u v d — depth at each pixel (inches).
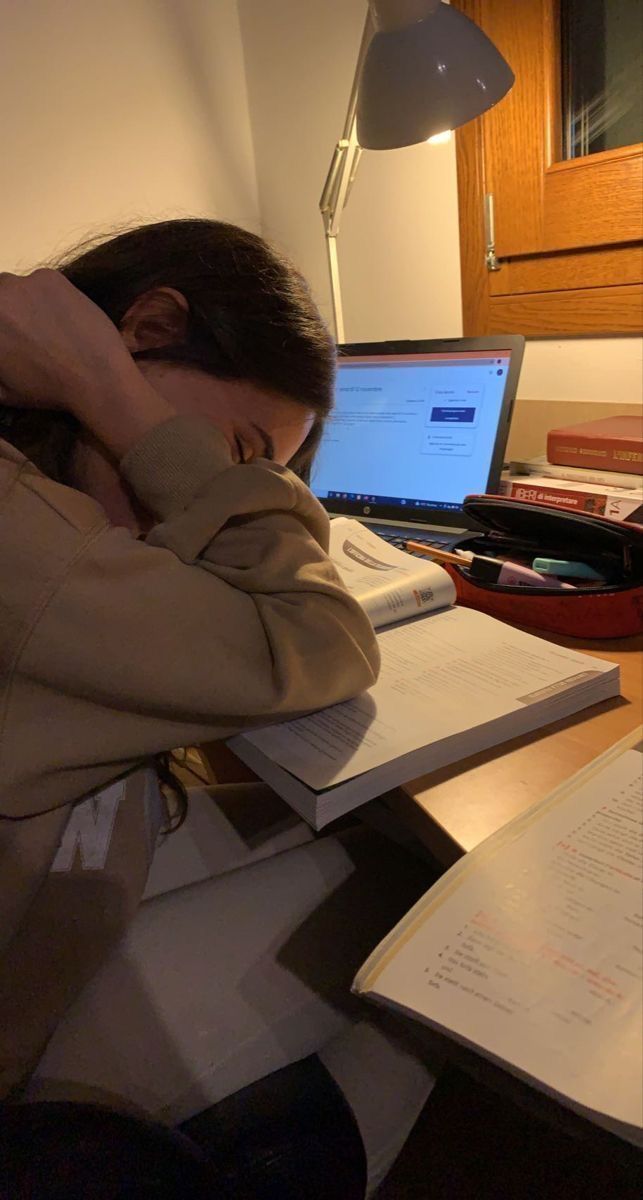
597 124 47.0
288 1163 18.6
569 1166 37.8
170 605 20.0
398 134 40.9
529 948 14.6
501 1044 12.7
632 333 47.6
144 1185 11.4
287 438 26.7
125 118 63.0
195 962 24.0
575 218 47.5
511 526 33.7
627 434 39.5
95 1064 21.6
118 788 22.7
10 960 20.6
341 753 20.9
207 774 41.7
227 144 69.7
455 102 38.6
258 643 21.0
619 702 25.0
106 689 19.2
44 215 60.7
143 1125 12.2
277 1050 22.7
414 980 14.0
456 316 57.5
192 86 66.2
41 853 20.4
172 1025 22.5
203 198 69.3
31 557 18.9
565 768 21.4
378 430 46.5
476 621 30.3
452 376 43.7
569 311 49.9
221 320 24.3
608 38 44.9
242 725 21.5
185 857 28.9
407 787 20.8
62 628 18.8
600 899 15.7
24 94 57.6
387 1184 37.9
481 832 18.9
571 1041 12.6
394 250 60.5
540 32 46.1
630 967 14.1
